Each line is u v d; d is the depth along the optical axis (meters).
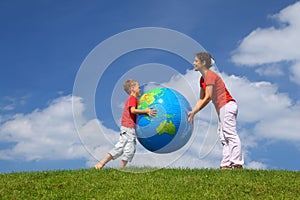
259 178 6.77
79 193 6.05
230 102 7.30
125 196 5.77
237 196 5.88
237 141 7.31
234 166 7.39
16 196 5.95
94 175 7.07
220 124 7.42
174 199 5.63
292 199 5.80
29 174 7.31
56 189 6.32
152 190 6.11
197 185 6.35
